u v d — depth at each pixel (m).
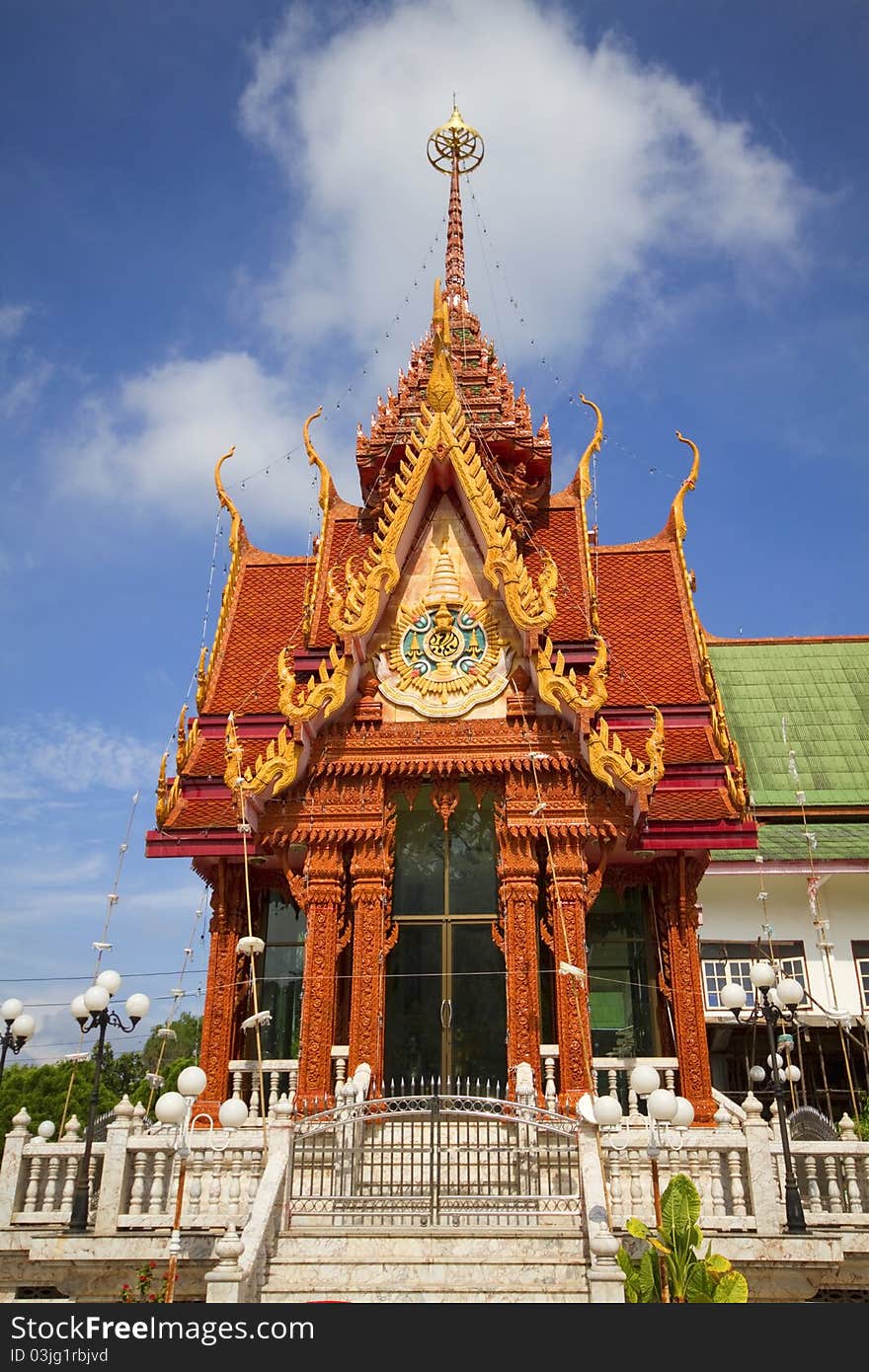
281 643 27.47
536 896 20.98
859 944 29.30
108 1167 16.20
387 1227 14.53
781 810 30.58
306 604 26.12
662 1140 15.60
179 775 23.50
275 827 21.70
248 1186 16.05
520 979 20.27
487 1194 15.52
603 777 20.75
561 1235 14.14
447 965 21.62
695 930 21.95
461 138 38.06
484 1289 13.25
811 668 36.28
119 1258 15.27
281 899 24.31
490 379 30.41
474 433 27.45
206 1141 16.38
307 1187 16.25
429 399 24.03
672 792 22.83
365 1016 20.25
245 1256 13.25
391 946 21.00
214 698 26.11
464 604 23.08
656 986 22.67
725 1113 19.81
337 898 21.23
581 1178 14.59
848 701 34.84
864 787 31.61
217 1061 21.78
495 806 21.88
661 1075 20.78
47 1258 15.27
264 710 25.39
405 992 21.44
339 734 22.17
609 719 24.44
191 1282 15.12
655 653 26.20
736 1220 15.21
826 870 28.89
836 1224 15.77
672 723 24.52
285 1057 23.08
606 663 23.23
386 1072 20.75
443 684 22.48
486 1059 20.84
